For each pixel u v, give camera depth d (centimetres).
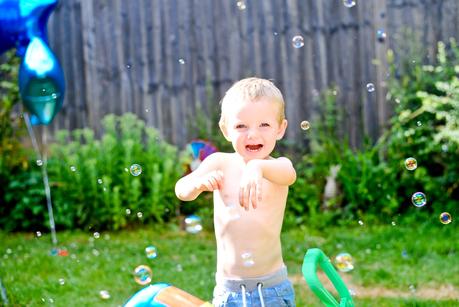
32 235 555
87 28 623
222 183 223
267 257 220
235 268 220
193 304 215
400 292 374
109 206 562
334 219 549
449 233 493
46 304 356
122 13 620
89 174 568
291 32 602
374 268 419
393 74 582
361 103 596
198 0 612
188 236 534
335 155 576
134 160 581
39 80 316
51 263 444
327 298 203
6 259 459
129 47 621
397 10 589
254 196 198
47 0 322
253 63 609
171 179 575
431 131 560
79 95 627
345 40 597
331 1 597
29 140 613
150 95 620
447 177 550
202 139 598
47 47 323
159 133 621
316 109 600
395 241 476
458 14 583
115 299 369
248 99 219
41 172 581
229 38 610
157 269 430
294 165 595
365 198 552
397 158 560
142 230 555
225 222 221
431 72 584
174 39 616
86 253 476
